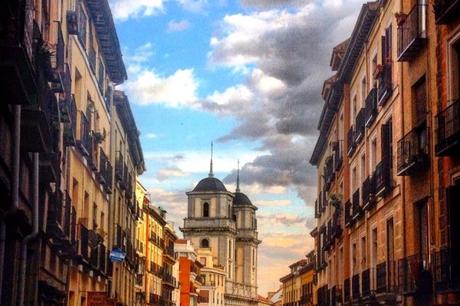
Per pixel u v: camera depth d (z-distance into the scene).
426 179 21.91
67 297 27.33
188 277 108.62
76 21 26.27
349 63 37.16
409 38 22.72
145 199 68.81
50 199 23.02
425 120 21.88
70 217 26.44
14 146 15.82
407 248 23.97
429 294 21.22
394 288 24.95
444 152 19.09
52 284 24.78
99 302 29.66
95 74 33.31
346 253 38.06
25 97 14.80
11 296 17.67
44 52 18.14
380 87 28.14
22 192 17.89
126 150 48.88
